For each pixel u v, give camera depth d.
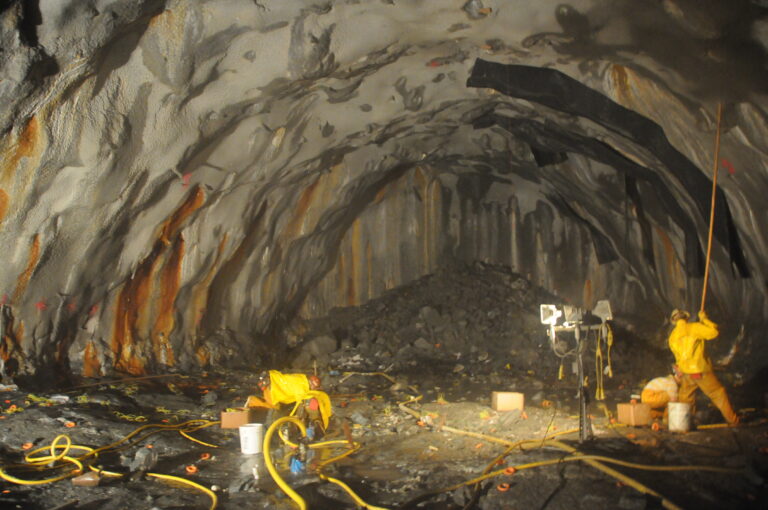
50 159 7.04
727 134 7.65
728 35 6.31
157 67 6.97
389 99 9.98
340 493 5.43
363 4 7.36
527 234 16.66
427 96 10.18
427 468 6.07
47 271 8.26
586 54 7.87
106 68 6.70
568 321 6.50
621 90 8.25
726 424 7.13
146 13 6.34
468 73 9.40
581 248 15.77
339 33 7.74
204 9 6.70
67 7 5.75
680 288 12.33
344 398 10.04
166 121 7.64
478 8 7.48
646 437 6.64
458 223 17.08
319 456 6.66
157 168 8.13
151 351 10.71
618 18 6.97
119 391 8.88
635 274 13.91
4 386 8.05
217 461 6.48
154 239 9.44
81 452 6.32
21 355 8.48
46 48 5.96
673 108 7.91
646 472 5.43
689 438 6.58
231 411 7.95
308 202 12.87
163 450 6.71
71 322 9.19
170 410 8.52
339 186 13.09
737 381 9.89
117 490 5.41
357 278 16.08
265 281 13.24
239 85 7.82
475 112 11.12
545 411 8.69
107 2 5.89
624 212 12.48
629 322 14.48
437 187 16.81
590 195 12.98
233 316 12.70
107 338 9.90
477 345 14.70
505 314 15.54
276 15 7.04
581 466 5.59
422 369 13.05
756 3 5.75
